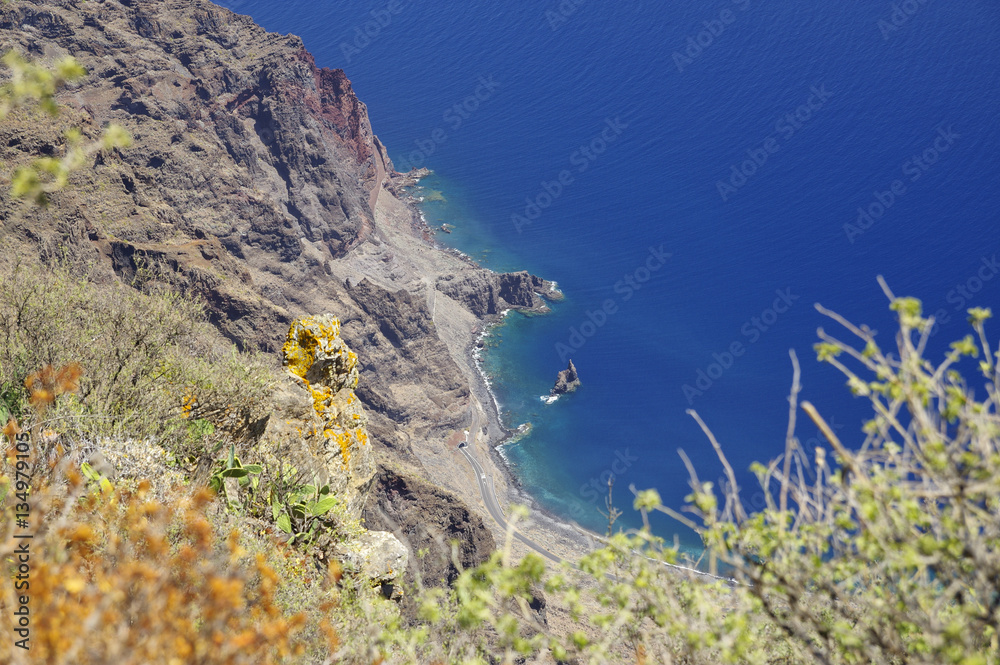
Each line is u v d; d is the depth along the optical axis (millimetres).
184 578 4910
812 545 4262
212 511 9422
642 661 4559
